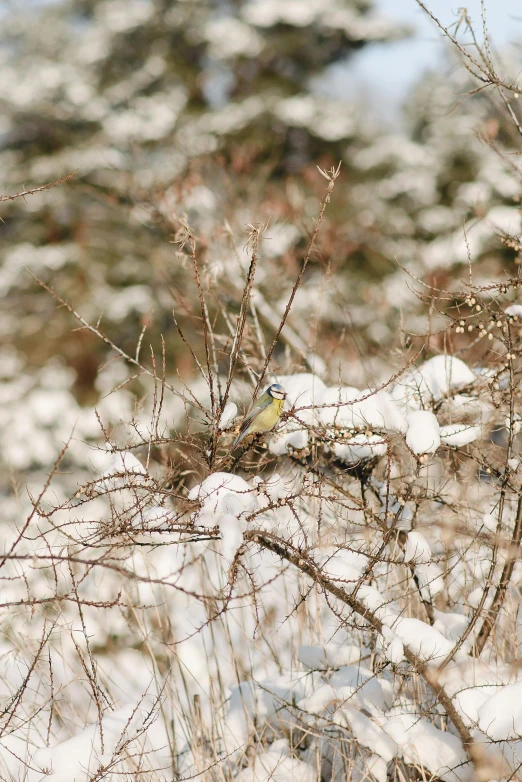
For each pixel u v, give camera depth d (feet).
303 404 20.68
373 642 20.72
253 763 20.76
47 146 85.46
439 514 21.18
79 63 89.81
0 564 14.73
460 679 18.13
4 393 74.95
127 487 16.08
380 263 67.97
